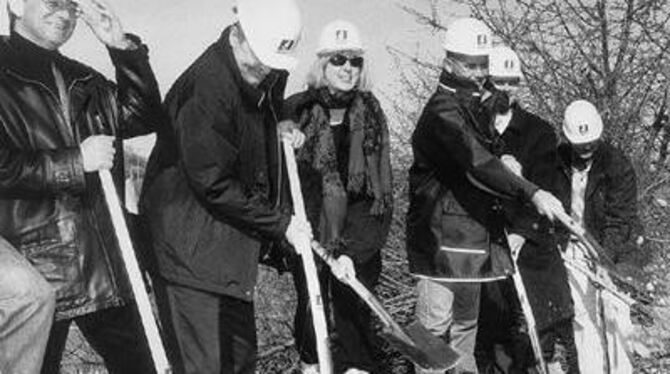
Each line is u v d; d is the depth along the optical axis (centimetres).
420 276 584
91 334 462
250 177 467
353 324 600
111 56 450
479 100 568
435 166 575
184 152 445
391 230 795
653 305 697
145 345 462
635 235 658
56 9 428
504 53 640
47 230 426
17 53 427
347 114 594
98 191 439
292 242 477
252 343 473
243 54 458
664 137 860
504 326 659
